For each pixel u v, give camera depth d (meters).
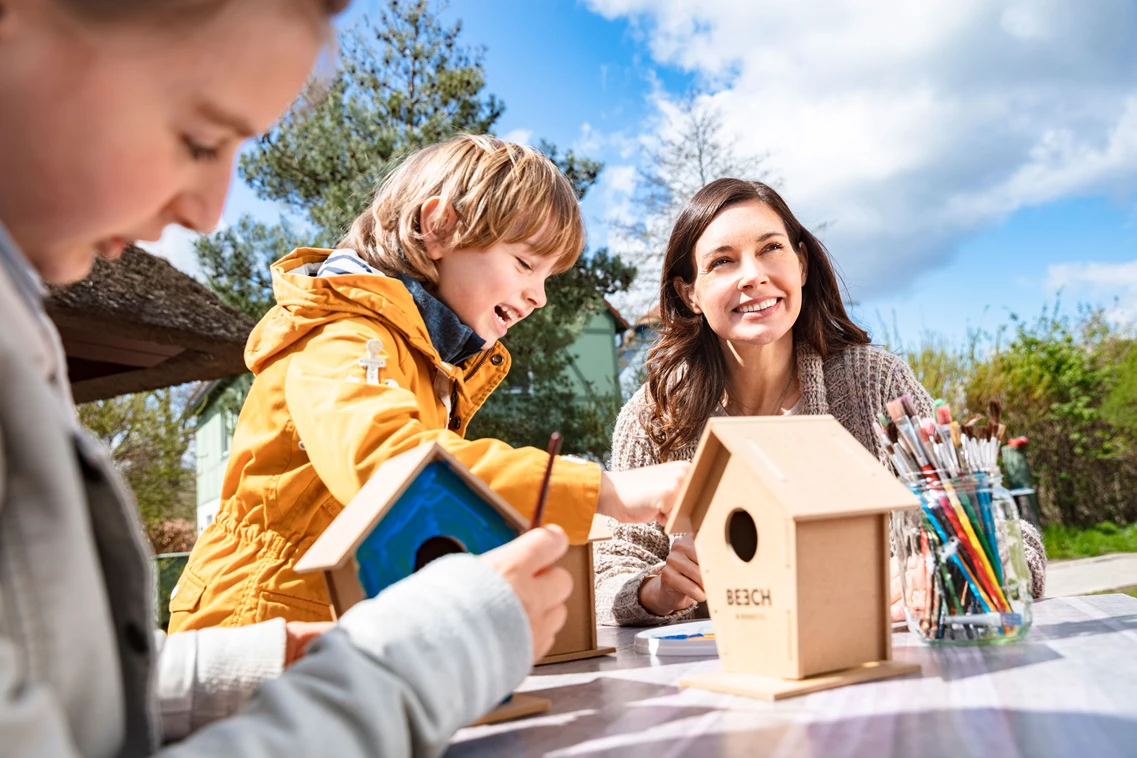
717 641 0.90
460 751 0.66
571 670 1.07
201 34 0.56
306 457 1.34
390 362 1.30
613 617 1.67
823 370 2.13
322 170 12.88
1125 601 1.28
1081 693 0.69
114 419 12.62
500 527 0.81
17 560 0.44
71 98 0.53
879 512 0.85
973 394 11.17
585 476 0.97
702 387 2.16
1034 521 4.36
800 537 0.81
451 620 0.58
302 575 1.32
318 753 0.45
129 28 0.53
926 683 0.78
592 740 0.66
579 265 13.14
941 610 0.98
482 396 1.78
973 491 0.99
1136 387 11.29
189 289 5.19
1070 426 11.61
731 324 2.03
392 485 0.77
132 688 0.54
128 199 0.57
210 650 0.79
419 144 12.59
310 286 1.32
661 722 0.71
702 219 2.07
